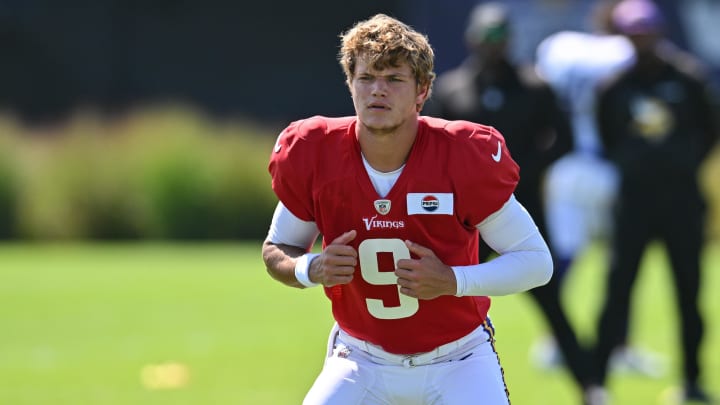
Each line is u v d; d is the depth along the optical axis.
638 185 21.78
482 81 20.81
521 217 13.03
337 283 12.54
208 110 78.69
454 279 12.49
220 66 79.25
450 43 64.19
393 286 12.98
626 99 22.08
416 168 12.69
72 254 47.53
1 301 34.16
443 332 13.21
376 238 12.82
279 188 13.19
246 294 35.81
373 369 13.36
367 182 12.73
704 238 22.05
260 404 21.22
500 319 31.52
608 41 25.34
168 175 53.38
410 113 12.50
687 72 22.20
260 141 56.78
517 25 58.50
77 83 79.75
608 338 21.48
